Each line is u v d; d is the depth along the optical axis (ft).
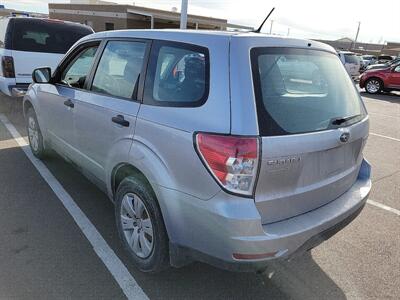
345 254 11.53
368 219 13.98
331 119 9.02
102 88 11.43
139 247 9.95
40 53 25.27
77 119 12.41
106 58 11.62
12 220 12.26
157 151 8.74
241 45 8.02
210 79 8.04
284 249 7.88
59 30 26.11
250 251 7.55
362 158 11.01
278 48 8.59
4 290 9.08
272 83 8.09
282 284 10.00
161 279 9.87
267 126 7.63
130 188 9.76
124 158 9.78
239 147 7.34
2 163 17.10
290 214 8.32
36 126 16.87
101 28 120.37
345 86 10.19
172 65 9.09
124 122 9.82
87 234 11.68
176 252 8.73
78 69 13.23
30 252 10.61
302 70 8.91
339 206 9.29
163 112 8.79
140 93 9.71
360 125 9.91
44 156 17.35
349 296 9.69
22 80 24.98
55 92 14.05
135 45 10.48
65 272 9.87
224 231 7.56
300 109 8.38
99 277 9.77
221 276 10.13
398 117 37.47
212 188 7.64
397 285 10.21
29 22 24.84
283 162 7.73
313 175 8.57
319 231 8.50
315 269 10.71
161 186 8.55
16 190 14.44
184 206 8.20
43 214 12.76
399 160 21.90
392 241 12.44
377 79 59.67
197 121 7.97
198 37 8.73
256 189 7.56
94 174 12.07
